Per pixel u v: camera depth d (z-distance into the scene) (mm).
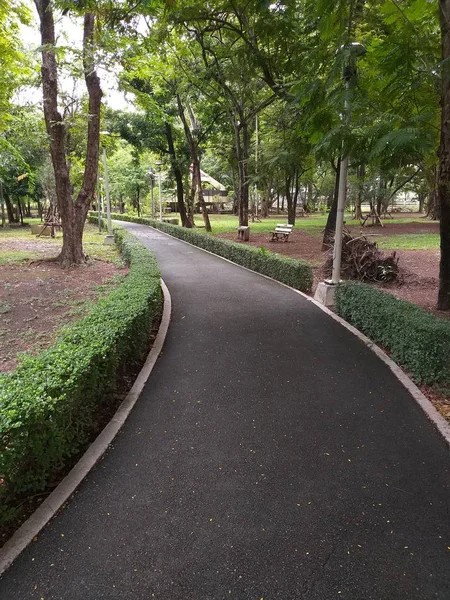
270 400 3965
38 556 2182
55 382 2818
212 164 50312
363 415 3676
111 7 6570
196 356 5098
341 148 4000
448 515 2486
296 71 8562
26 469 2609
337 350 5273
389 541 2287
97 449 3133
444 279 6621
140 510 2523
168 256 14297
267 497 2637
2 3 9961
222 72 14500
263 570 2105
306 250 15438
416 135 3395
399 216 39750
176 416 3664
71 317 6961
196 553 2207
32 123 13070
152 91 20375
